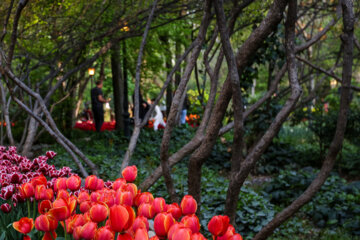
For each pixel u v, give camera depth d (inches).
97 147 344.5
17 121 455.2
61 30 217.3
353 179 356.5
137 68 146.9
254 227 202.2
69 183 73.5
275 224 106.3
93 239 53.7
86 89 888.3
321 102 399.5
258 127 340.2
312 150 436.5
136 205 65.6
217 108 98.6
